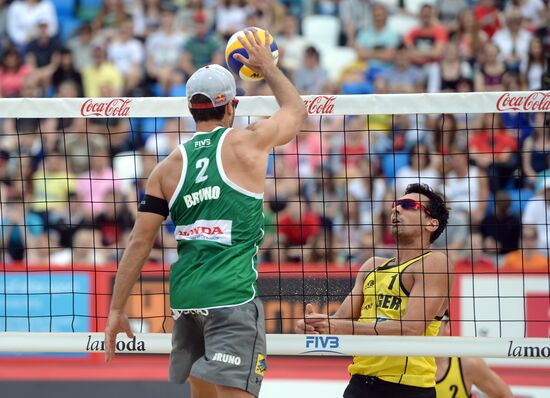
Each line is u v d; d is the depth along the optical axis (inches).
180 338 504.1
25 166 1326.3
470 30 1526.8
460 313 967.0
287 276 935.7
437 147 1294.3
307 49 1525.6
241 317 476.1
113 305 496.7
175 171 494.0
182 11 1665.8
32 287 1009.5
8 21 1676.9
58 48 1569.9
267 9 1659.7
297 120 506.9
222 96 501.0
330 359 992.2
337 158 1322.6
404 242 603.8
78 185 1307.8
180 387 954.1
